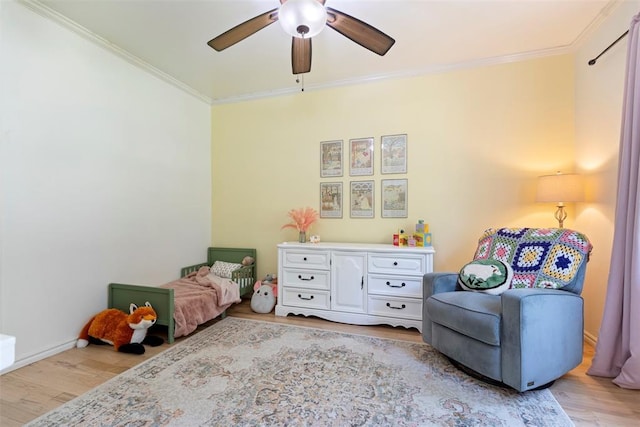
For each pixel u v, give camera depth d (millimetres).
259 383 1867
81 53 2467
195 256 3777
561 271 1999
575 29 2467
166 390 1791
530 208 2895
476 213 3041
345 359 2178
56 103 2293
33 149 2154
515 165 2936
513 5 2166
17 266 2068
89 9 2191
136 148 2971
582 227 2617
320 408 1623
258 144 3830
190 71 3186
